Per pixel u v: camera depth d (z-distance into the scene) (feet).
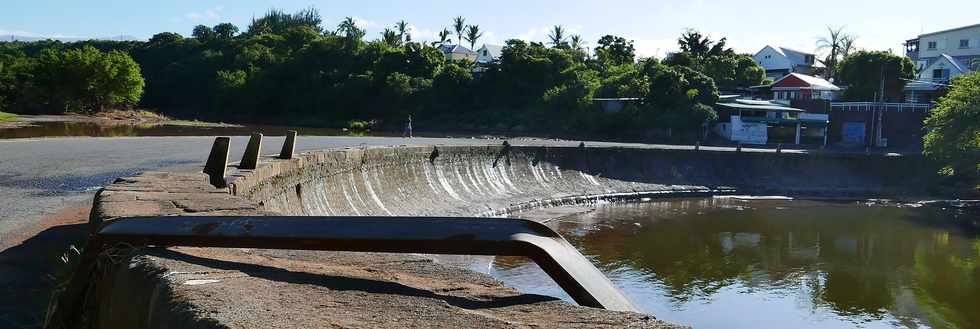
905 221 120.47
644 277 76.59
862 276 79.41
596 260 84.58
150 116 250.37
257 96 287.07
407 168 109.19
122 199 22.63
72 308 13.01
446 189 116.78
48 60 234.38
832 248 95.50
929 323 62.64
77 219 30.37
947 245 99.09
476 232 11.60
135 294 10.68
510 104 246.06
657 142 196.54
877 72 222.07
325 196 74.95
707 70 267.80
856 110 201.87
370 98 265.95
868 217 124.98
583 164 153.48
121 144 89.61
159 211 20.10
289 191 60.85
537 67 249.34
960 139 138.00
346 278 10.77
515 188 134.92
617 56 316.60
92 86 237.66
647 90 214.69
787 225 114.73
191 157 71.92
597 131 212.02
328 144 108.88
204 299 8.82
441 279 11.93
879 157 168.35
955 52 278.87
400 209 95.91
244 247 12.24
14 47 409.49
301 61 293.02
